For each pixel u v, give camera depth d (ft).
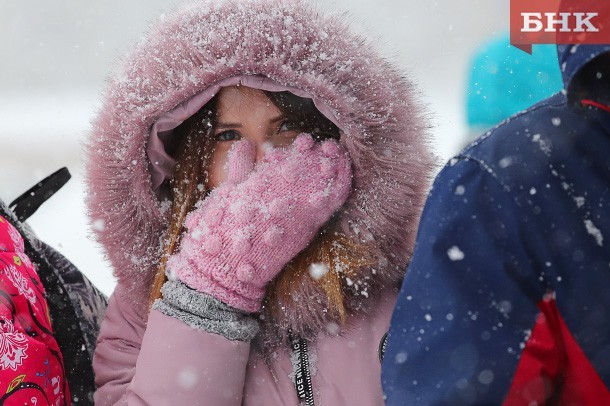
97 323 8.10
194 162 7.08
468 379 4.98
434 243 5.15
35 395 6.34
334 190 6.75
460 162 5.15
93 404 7.44
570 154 4.95
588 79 4.91
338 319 6.88
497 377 4.96
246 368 6.97
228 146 7.02
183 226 7.09
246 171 6.88
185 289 6.73
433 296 5.14
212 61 6.47
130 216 7.16
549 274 4.93
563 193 4.91
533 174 4.93
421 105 7.10
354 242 6.89
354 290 6.94
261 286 6.79
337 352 6.81
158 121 6.74
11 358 6.21
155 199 7.16
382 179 6.73
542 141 5.00
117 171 6.98
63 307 7.27
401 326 5.34
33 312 6.62
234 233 6.68
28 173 23.16
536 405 5.04
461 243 5.06
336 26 6.75
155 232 7.29
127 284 7.42
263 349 6.98
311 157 6.81
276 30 6.47
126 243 7.22
